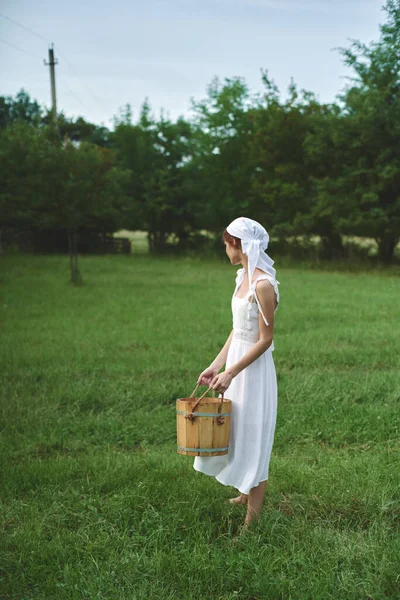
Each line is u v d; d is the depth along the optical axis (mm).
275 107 31984
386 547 3250
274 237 32656
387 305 13977
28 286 18250
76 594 2904
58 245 37500
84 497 4086
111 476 4387
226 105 35781
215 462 3611
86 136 47531
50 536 3594
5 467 4668
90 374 7738
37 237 36906
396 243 28891
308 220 29625
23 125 19844
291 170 31719
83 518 3758
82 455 5043
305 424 5668
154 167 37812
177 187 37062
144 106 38781
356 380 7082
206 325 11195
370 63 25609
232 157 36000
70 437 5547
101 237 38438
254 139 33188
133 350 9195
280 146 32031
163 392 6676
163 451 5070
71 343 9656
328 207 28109
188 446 3439
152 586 2965
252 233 3549
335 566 3104
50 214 19250
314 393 6520
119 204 36094
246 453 3539
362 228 27094
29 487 4324
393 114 26109
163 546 3367
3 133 19391
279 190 32250
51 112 21766
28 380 7398
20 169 18688
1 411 6160
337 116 28250
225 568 3129
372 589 2914
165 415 6051
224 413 3428
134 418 6004
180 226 38219
